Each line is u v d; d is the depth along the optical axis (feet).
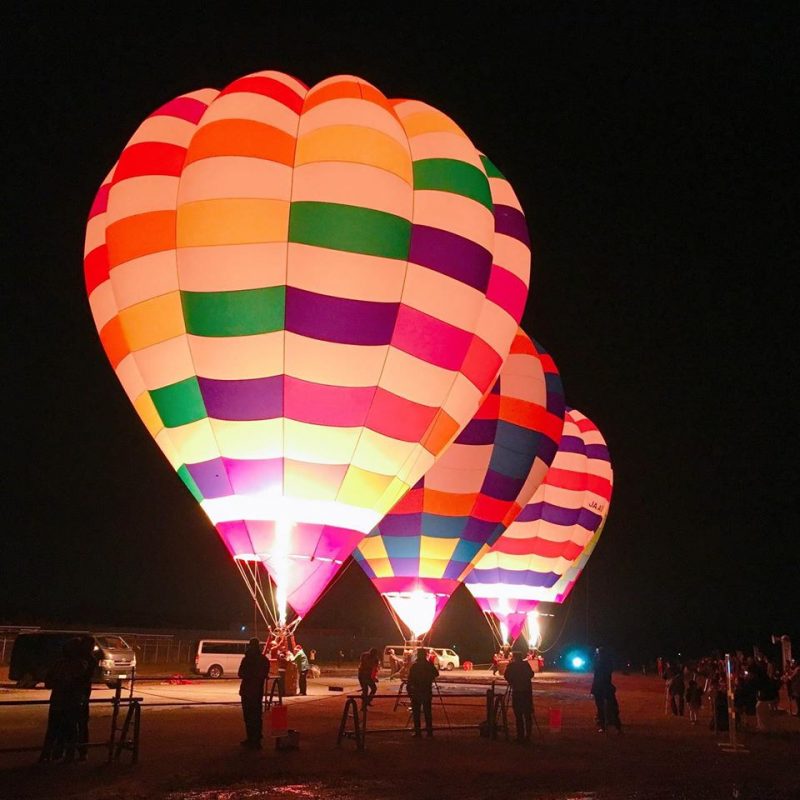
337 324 51.55
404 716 53.98
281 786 30.35
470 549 77.46
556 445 88.38
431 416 56.13
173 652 137.28
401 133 57.11
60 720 32.99
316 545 53.36
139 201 54.29
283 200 51.90
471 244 56.29
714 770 36.99
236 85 57.00
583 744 44.34
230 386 51.93
